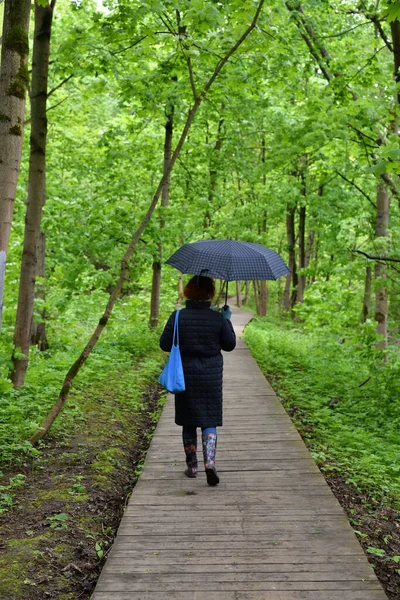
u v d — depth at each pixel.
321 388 10.85
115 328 15.68
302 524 4.50
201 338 5.16
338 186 21.17
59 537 4.20
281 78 11.65
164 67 11.02
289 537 4.26
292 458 6.23
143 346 14.41
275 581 3.62
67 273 13.66
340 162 14.20
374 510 5.26
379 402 9.38
